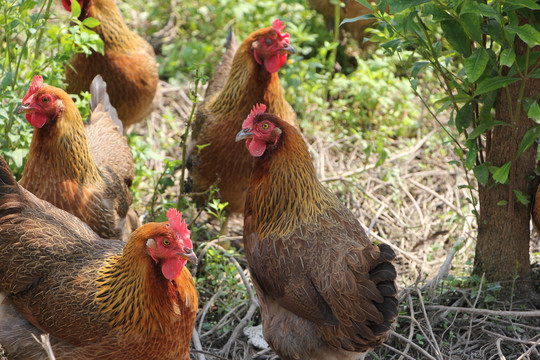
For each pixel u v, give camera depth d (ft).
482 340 7.84
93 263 7.16
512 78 7.29
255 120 7.45
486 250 8.09
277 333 7.32
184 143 8.42
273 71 8.31
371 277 7.05
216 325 7.98
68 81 9.17
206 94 9.29
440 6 7.27
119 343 6.98
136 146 9.16
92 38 8.32
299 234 7.31
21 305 7.14
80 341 7.01
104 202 7.84
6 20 8.04
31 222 7.27
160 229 6.88
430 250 8.81
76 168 7.71
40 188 7.69
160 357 7.08
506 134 7.74
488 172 7.90
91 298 6.99
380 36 7.89
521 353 7.74
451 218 9.13
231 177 8.51
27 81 8.39
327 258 7.17
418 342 7.83
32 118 7.56
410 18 7.32
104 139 8.40
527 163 7.84
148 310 6.95
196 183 8.72
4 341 7.18
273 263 7.29
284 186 7.41
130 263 6.95
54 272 7.13
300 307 7.18
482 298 8.07
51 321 7.04
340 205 7.62
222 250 8.42
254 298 8.09
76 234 7.36
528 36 7.00
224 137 8.41
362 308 7.03
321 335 7.22
